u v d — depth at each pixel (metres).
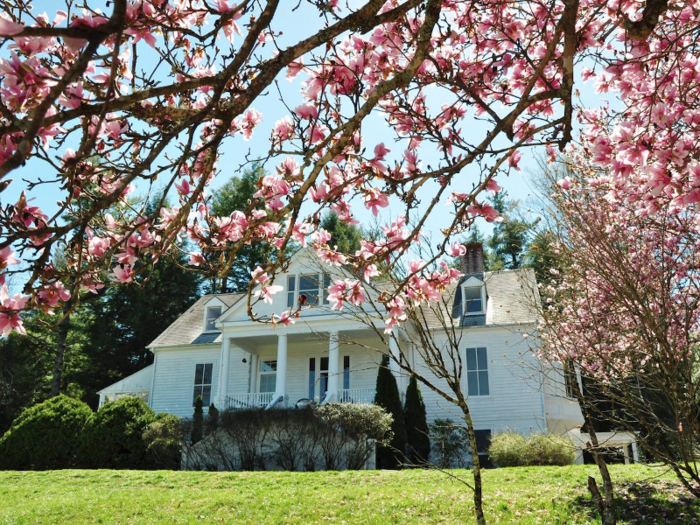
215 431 16.02
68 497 11.59
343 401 19.09
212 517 9.67
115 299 35.38
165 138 2.21
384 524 8.69
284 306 20.52
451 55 3.95
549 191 6.67
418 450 17.09
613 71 3.80
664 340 4.79
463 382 19.38
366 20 2.67
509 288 21.06
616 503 8.71
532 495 9.59
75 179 2.60
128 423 17.55
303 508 9.83
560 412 18.36
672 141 3.42
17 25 1.46
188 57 2.98
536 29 3.98
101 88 2.51
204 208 3.36
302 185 2.90
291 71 3.10
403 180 3.15
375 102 2.82
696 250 6.38
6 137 2.02
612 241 5.57
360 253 3.75
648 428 5.29
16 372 30.19
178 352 24.00
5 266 2.21
